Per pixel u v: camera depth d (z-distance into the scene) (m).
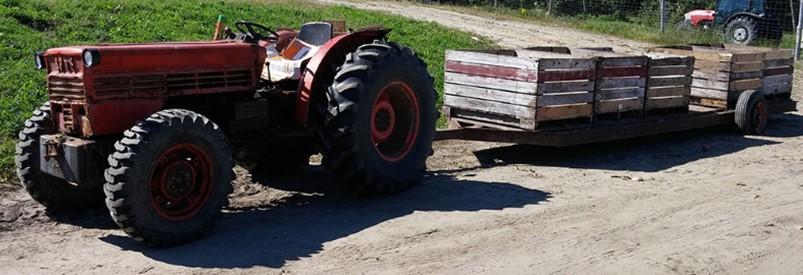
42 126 6.59
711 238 6.76
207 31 14.47
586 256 6.23
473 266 5.95
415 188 8.14
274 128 7.50
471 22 22.52
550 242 6.52
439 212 7.29
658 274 5.93
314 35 7.77
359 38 7.80
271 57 7.74
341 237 6.52
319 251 6.18
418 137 8.04
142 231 5.94
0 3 13.48
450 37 18.03
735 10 25.47
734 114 11.62
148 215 5.94
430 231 6.72
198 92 6.68
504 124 9.59
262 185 8.17
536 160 9.69
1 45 11.61
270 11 17.62
